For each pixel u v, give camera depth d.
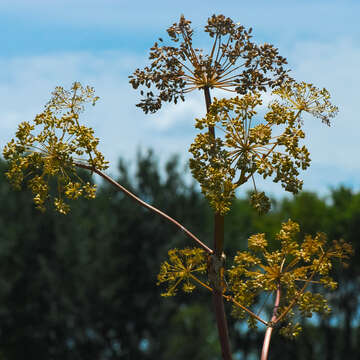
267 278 3.40
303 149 3.22
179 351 28.52
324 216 40.34
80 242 28.72
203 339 28.77
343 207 43.53
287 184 3.18
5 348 28.16
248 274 3.39
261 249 3.43
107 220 30.16
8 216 28.06
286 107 3.42
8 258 27.70
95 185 3.39
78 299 28.73
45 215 28.12
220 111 3.23
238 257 3.40
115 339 30.23
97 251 29.73
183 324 29.02
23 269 27.95
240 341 34.78
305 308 3.33
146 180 32.03
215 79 3.43
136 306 29.86
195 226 31.72
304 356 35.62
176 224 3.25
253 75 3.42
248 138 3.21
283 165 3.19
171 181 32.22
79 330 28.95
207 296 31.08
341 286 38.75
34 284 27.83
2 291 27.39
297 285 3.43
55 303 28.16
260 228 37.59
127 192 3.29
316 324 38.34
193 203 32.06
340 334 38.66
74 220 28.78
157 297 30.34
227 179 3.12
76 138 3.38
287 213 40.91
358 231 39.09
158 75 3.40
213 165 3.10
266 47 3.43
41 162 3.38
